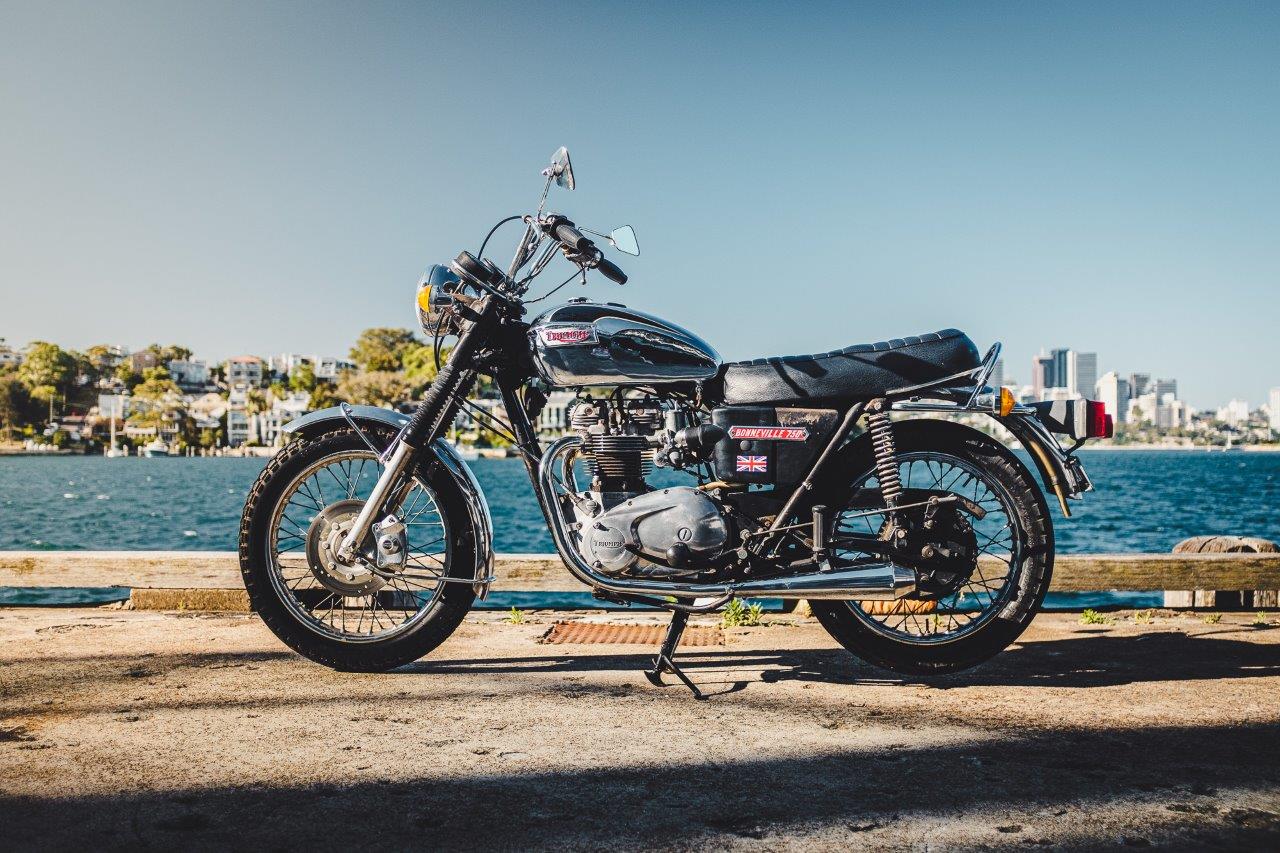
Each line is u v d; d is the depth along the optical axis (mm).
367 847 2145
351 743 2854
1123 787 2521
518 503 58219
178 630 4488
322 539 3666
